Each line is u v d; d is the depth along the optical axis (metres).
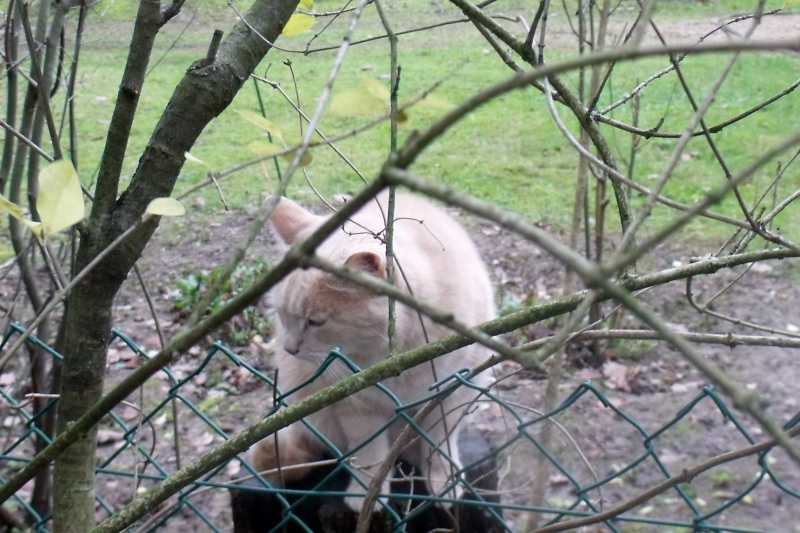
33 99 2.80
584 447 3.86
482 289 2.81
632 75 8.75
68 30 6.28
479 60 9.64
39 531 2.53
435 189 0.66
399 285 2.45
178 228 6.09
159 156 1.62
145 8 1.46
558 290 5.09
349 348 2.68
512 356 0.86
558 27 9.91
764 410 0.68
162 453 3.98
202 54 9.40
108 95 8.35
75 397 1.73
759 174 6.58
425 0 10.76
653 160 6.91
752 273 5.26
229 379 4.54
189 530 3.51
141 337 4.86
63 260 3.38
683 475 1.71
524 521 3.38
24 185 4.64
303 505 2.76
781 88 8.34
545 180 6.74
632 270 1.82
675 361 4.53
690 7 9.95
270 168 6.93
